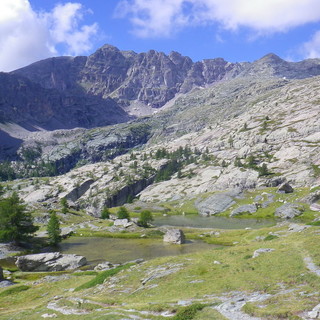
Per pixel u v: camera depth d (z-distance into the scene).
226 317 22.31
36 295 47.69
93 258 87.00
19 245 103.44
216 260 42.12
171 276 38.47
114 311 28.30
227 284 31.03
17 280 65.44
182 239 105.25
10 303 45.56
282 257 35.62
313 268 30.00
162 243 104.62
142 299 32.81
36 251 98.88
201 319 22.72
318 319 19.12
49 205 179.50
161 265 45.28
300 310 20.78
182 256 49.03
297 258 34.06
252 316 21.73
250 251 43.91
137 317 25.56
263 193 196.75
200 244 100.25
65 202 173.75
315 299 22.42
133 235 120.81
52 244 107.19
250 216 172.25
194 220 178.50
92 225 140.00
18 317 33.50
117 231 128.88
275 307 22.38
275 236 67.62
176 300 29.23
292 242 43.56
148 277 39.91
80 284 49.62
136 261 67.62
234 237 104.25
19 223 107.12
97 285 44.38
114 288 39.78
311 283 26.08
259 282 29.62
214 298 27.84
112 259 84.25
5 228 102.94
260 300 24.70
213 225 156.88
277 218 159.25
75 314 30.41
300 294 24.14
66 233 123.56
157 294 33.34
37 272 73.25
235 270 35.16
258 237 79.56
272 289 27.06
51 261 76.31
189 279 35.84
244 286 29.44
